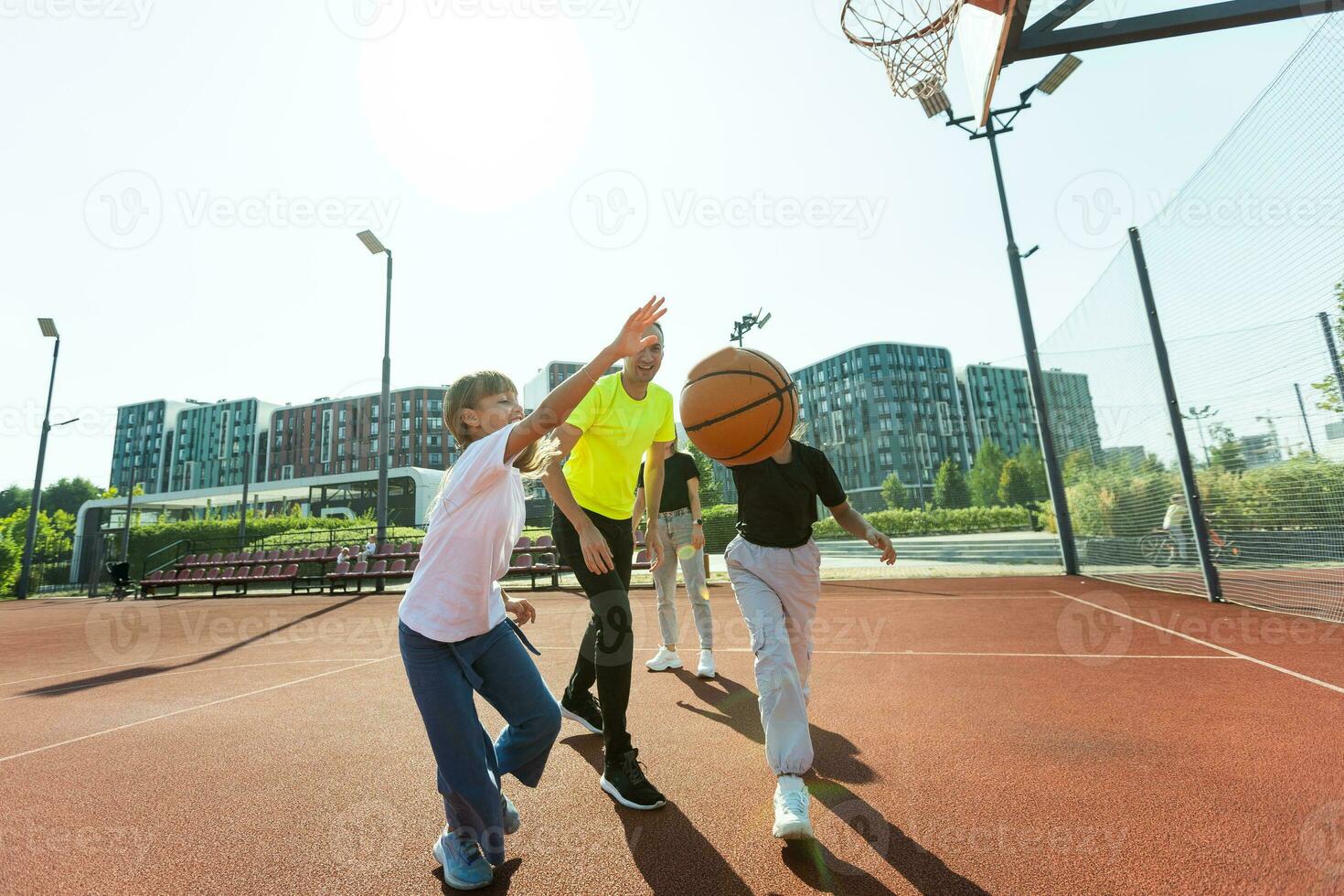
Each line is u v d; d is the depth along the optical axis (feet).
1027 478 82.94
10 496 308.40
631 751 7.57
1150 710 10.10
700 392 7.45
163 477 320.70
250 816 7.34
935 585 32.65
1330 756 7.84
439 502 5.73
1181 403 23.63
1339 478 20.97
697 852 6.16
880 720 10.11
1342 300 16.66
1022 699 11.02
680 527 14.84
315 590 53.36
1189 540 25.44
